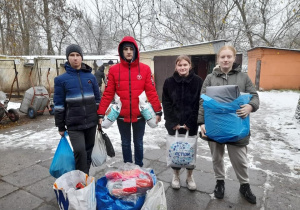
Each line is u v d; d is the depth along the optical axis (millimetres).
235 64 2336
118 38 19016
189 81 2459
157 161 3578
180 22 15320
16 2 17312
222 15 14352
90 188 1867
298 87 14562
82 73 2562
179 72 2475
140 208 1961
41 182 2938
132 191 1969
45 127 5715
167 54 11766
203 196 2576
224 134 2139
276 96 11656
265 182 2887
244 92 2291
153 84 2791
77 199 1793
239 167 2395
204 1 13836
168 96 2562
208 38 14820
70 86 2449
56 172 2428
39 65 10953
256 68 14680
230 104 2094
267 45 16406
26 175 3129
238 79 2285
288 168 3281
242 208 2361
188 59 2453
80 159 2512
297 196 2576
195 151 2504
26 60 11750
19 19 18188
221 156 2465
